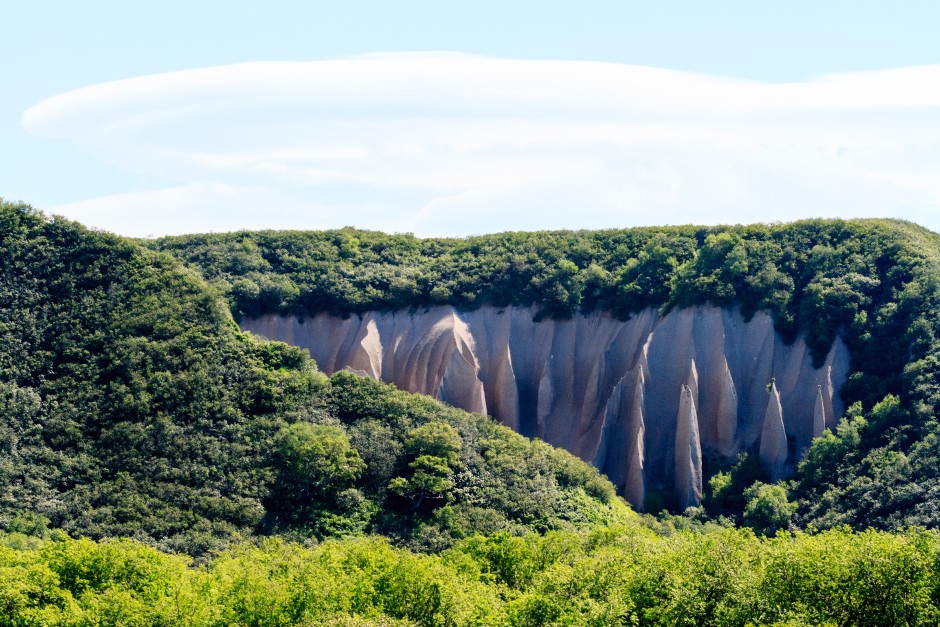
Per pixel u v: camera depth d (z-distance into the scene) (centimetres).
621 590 9506
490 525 13325
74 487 13188
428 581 10119
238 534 12744
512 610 9656
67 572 10775
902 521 12938
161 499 13088
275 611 9888
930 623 8525
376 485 13912
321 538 13000
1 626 9775
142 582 10744
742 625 8856
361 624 9150
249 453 13950
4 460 13212
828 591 8838
